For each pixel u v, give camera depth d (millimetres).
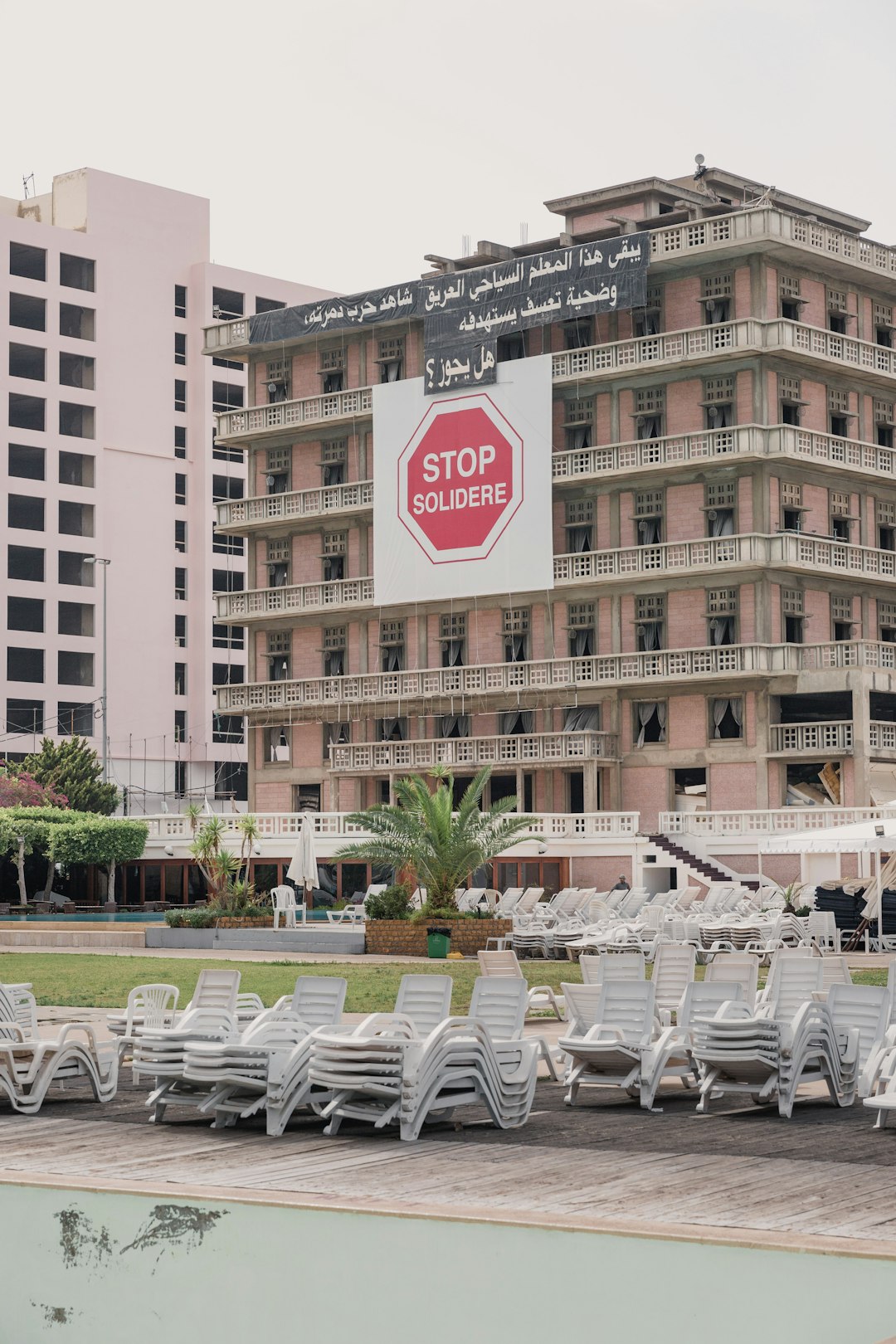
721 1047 18625
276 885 68375
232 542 122500
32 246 113125
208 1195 14148
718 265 68375
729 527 67875
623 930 43188
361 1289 13430
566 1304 12656
